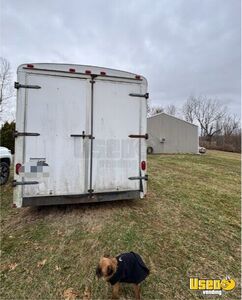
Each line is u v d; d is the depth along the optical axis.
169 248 3.40
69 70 4.04
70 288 2.52
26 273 2.76
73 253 3.17
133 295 2.42
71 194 4.09
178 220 4.48
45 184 3.94
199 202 5.76
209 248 3.48
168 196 6.08
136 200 5.45
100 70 4.21
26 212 4.57
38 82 3.88
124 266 2.21
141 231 3.87
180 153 23.08
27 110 3.83
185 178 9.01
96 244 3.40
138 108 4.52
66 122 4.04
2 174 6.91
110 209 4.76
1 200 5.41
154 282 2.65
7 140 16.50
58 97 3.99
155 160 15.93
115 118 4.34
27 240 3.51
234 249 3.50
